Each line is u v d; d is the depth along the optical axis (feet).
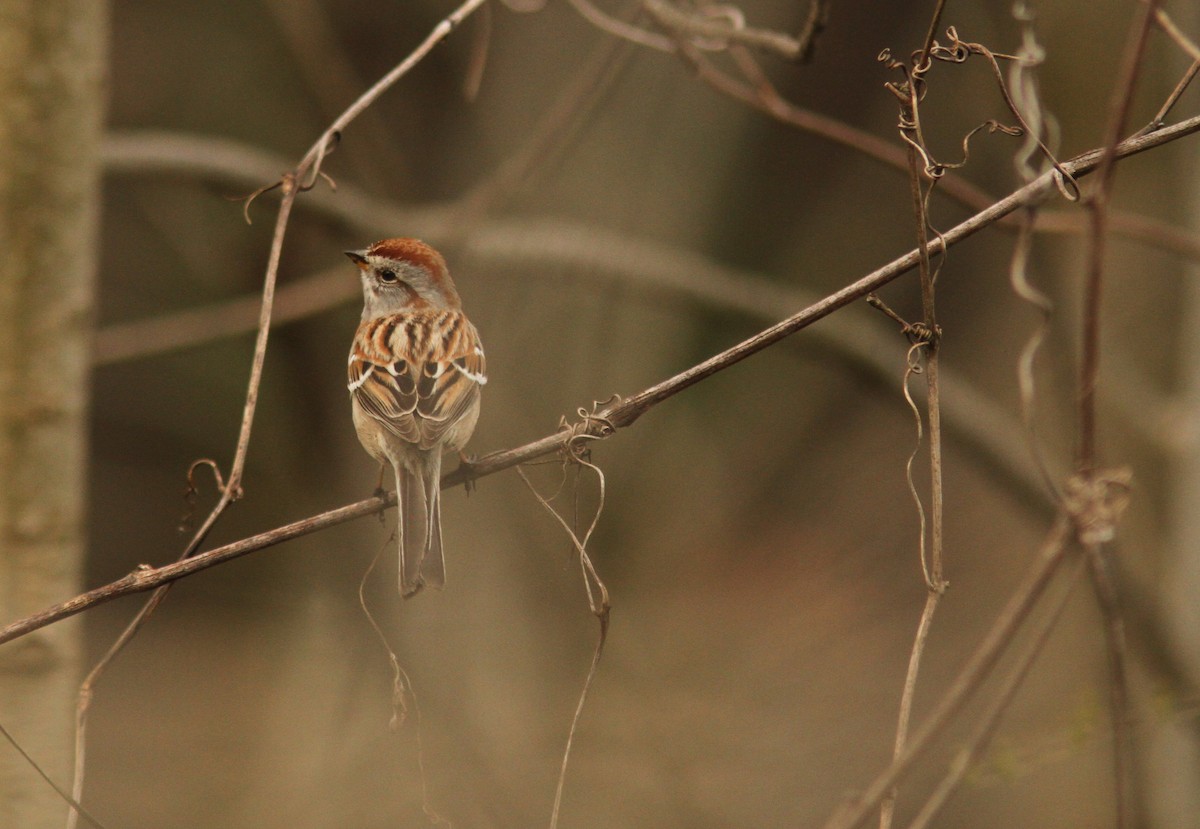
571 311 45.09
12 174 21.76
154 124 54.75
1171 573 38.34
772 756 42.39
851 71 62.23
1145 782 35.68
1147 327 43.60
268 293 19.12
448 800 36.94
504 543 43.50
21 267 21.75
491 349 43.96
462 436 25.22
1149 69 42.55
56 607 17.88
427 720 40.01
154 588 18.24
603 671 42.93
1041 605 46.01
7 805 20.18
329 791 38.37
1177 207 39.60
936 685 52.08
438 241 35.76
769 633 53.88
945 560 60.49
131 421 61.16
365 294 29.17
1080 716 24.17
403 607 42.47
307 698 47.50
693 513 57.67
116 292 58.95
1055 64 43.06
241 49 54.03
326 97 42.04
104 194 58.49
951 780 16.30
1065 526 15.61
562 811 37.52
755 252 62.34
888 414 64.54
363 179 49.65
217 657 59.82
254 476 59.00
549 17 44.27
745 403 61.57
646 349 47.73
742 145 54.60
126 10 54.70
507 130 44.65
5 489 21.24
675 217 46.73
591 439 19.36
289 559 55.21
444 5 45.52
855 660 53.67
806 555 59.93
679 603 51.62
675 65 45.34
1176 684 33.06
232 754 46.91
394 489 23.04
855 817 15.52
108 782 46.01
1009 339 60.95
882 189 63.52
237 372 58.85
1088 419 15.61
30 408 21.49
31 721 20.52
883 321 64.03
